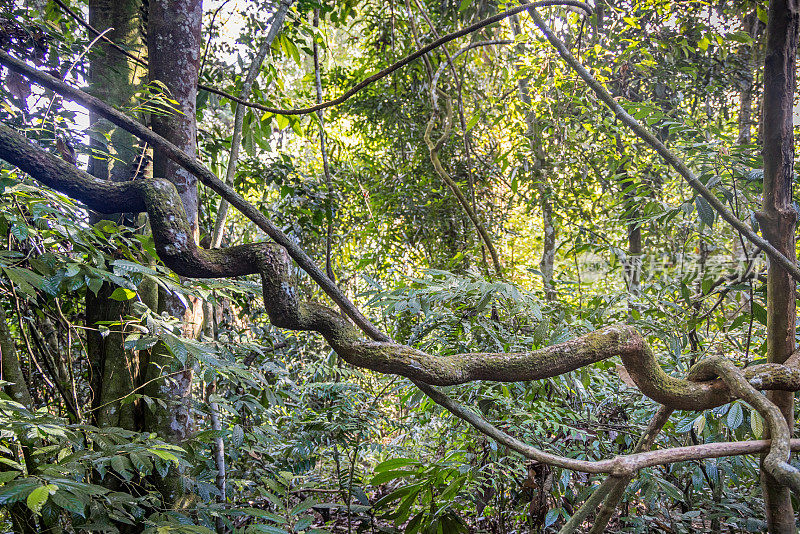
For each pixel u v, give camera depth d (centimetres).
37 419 137
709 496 226
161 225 118
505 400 219
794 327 147
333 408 266
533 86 402
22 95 188
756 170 169
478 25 167
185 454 186
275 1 343
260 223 124
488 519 267
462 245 478
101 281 145
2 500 107
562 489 221
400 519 234
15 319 231
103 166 220
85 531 153
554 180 407
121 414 196
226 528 215
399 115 519
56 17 269
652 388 129
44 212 142
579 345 121
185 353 147
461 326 236
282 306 114
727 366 129
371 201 523
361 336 118
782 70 143
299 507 195
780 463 102
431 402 230
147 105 199
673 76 378
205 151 326
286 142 615
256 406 226
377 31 522
